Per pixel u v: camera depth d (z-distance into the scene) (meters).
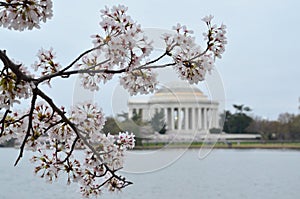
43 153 2.95
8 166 24.78
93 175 3.04
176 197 17.30
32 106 2.52
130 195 16.66
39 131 2.86
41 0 2.40
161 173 25.17
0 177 20.78
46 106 2.88
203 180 22.88
